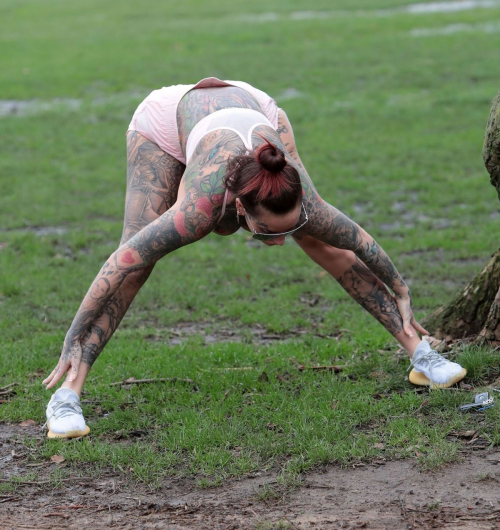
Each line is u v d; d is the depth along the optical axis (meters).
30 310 19.80
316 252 12.69
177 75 55.84
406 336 13.20
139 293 21.08
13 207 30.75
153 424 12.62
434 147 37.84
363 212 29.45
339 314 18.84
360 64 57.78
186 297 20.72
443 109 44.94
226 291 21.30
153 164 12.23
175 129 12.06
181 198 10.84
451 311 14.84
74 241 26.28
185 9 94.81
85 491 10.56
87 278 22.58
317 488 10.25
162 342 17.34
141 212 12.09
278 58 60.72
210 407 12.88
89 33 78.12
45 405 13.41
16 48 70.31
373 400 12.71
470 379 13.05
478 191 30.83
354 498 9.91
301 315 19.12
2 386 14.53
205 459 11.09
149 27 80.44
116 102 49.84
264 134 11.02
